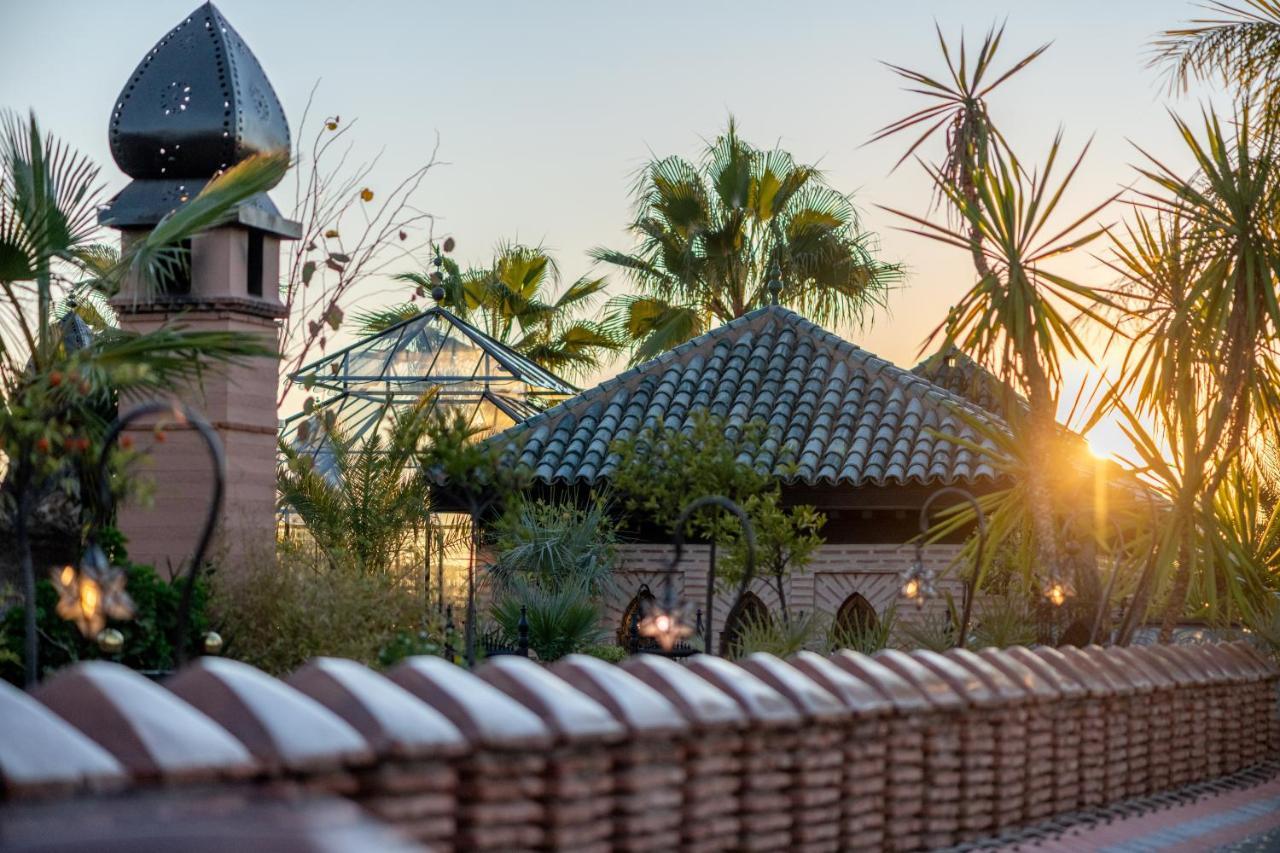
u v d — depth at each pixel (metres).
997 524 14.27
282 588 11.10
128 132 13.79
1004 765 8.75
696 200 35.84
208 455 12.95
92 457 9.56
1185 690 11.62
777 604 19.03
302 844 2.77
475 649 11.89
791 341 21.73
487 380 24.44
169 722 4.41
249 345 10.32
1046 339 13.39
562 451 19.80
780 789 6.91
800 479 18.28
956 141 14.93
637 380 21.31
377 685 5.23
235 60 13.98
